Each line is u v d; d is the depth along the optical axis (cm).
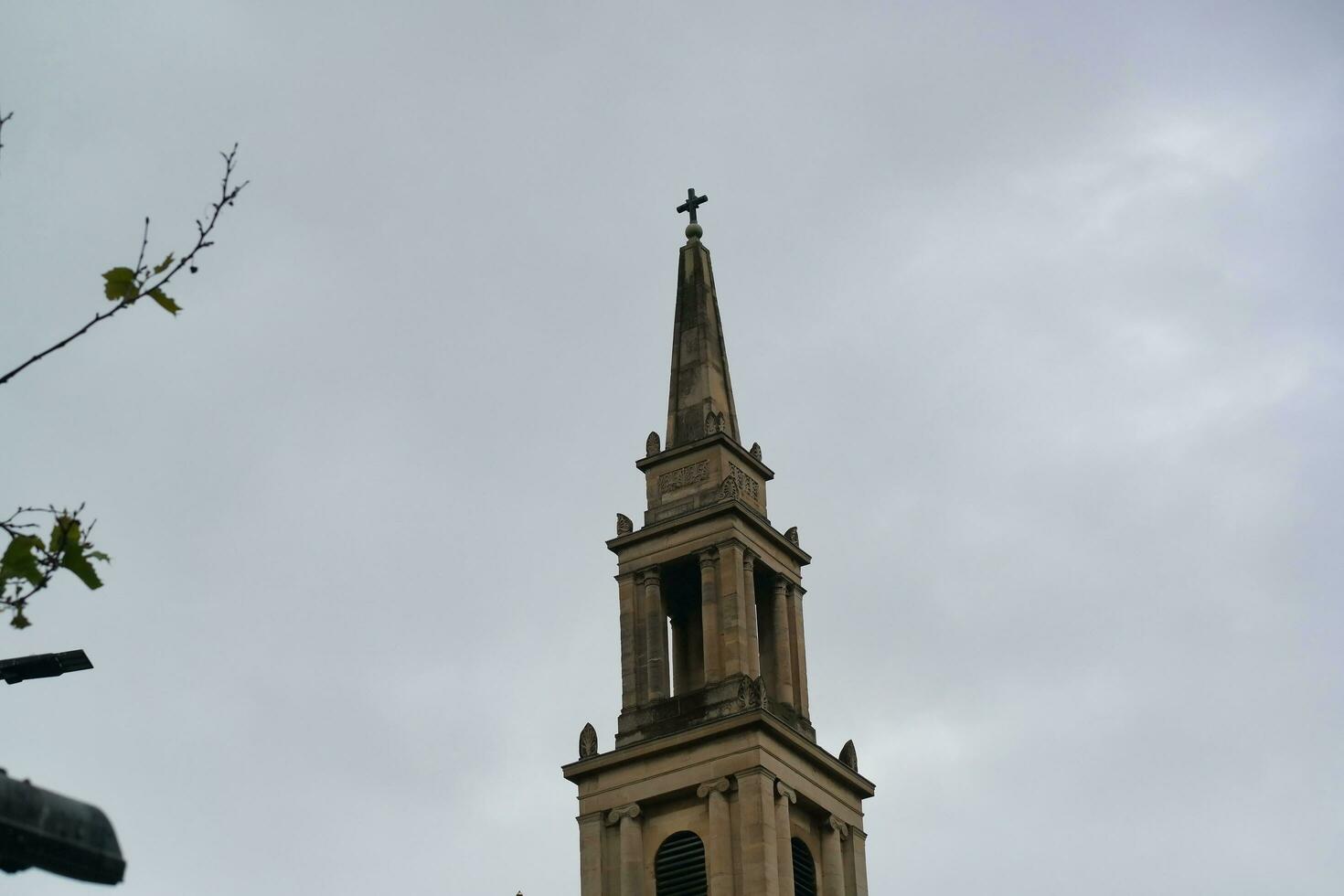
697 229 10288
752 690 8494
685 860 8306
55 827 1780
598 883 8350
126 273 2158
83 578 2139
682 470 9300
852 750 8994
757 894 7994
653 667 8788
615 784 8538
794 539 9375
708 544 8938
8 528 2120
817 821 8688
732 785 8294
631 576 9050
